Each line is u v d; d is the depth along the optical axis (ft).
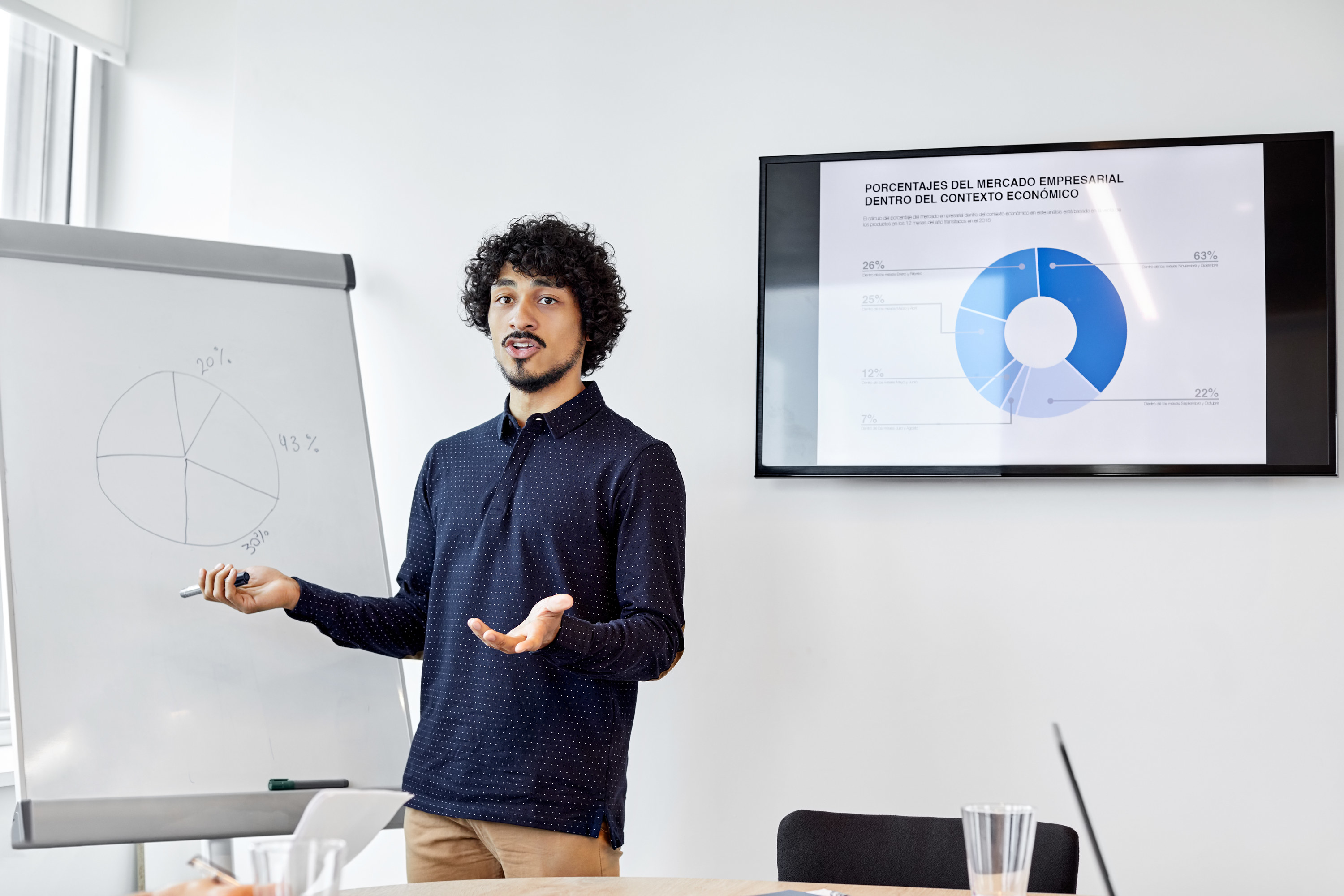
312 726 6.43
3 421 6.21
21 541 6.02
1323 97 6.97
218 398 6.89
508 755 5.57
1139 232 7.00
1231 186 6.92
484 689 5.70
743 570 7.39
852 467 7.18
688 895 3.88
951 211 7.23
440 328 7.93
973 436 7.09
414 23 8.14
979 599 7.11
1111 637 6.95
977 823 2.89
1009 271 7.13
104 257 6.84
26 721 5.69
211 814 5.92
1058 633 7.00
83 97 8.70
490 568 5.88
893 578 7.22
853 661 7.22
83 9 8.36
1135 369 6.94
